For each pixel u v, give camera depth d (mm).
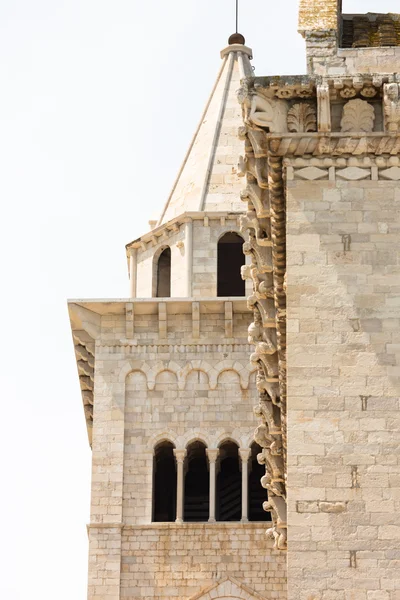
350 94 109750
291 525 103062
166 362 178000
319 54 111750
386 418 104875
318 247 108188
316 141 109438
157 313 179000
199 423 176250
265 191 113438
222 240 186000
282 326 116062
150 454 175375
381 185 109312
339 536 102812
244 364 177750
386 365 105875
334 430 104750
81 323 178375
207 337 178625
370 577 102062
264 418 125750
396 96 108688
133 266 190500
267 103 109750
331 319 106938
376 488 103562
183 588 170750
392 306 107062
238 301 177750
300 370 105938
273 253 113750
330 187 109312
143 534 172375
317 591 102000
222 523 172250
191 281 184125
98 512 173250
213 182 189125
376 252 108062
